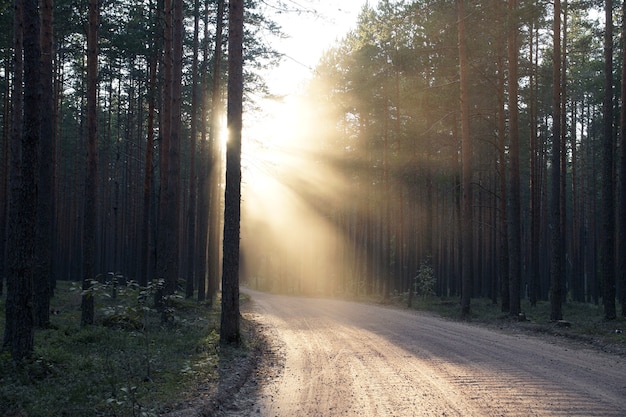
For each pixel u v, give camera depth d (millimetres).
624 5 21844
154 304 20766
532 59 32812
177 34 19781
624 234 22453
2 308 19938
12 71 28562
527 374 10656
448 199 46625
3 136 28516
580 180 50562
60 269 53219
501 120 27766
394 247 48344
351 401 8617
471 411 7777
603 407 7930
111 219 58625
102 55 30438
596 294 41781
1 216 27859
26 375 9117
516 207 24016
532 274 32000
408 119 35844
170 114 21641
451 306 32594
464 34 25438
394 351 14086
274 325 21562
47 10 16312
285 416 7875
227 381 9977
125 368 9953
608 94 22516
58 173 39531
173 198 19328
